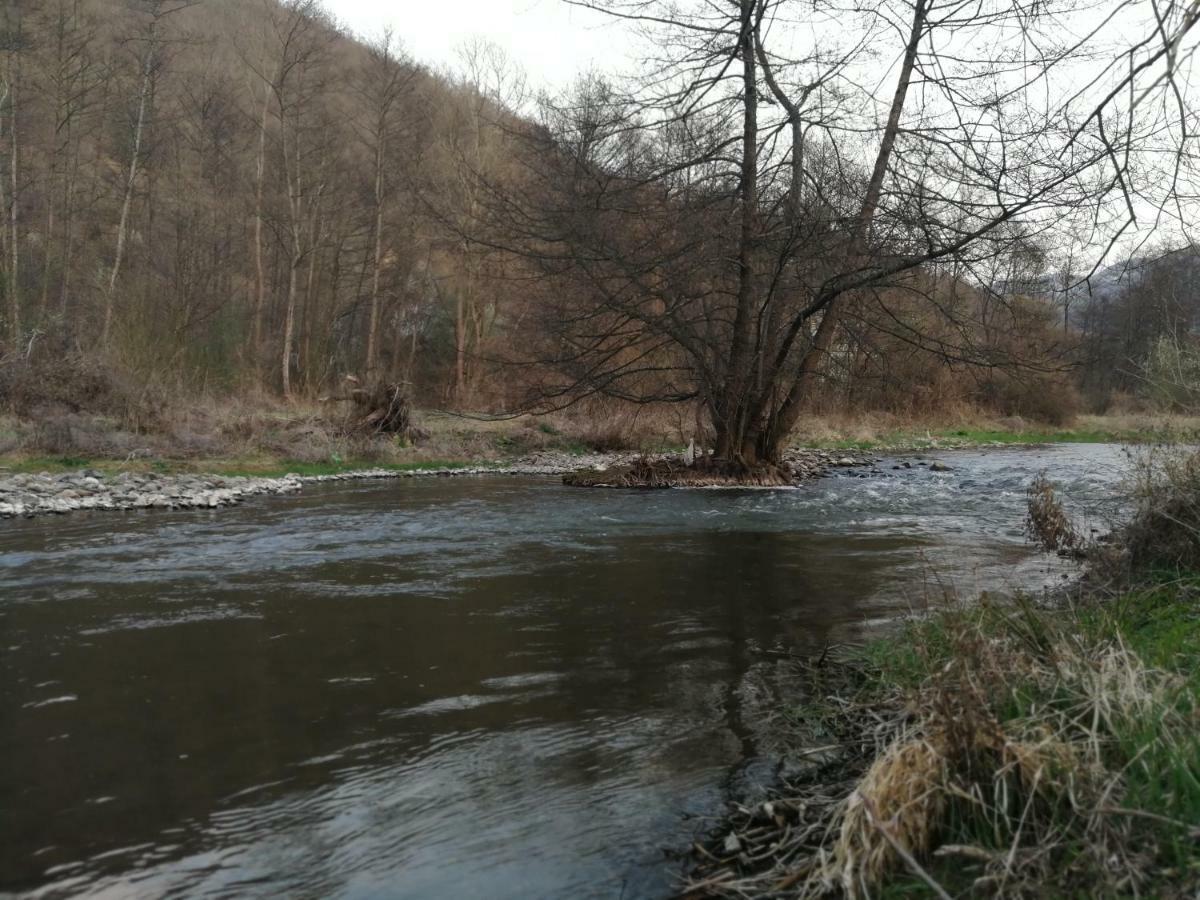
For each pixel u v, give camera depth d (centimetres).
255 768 380
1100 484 1523
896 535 1030
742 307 1712
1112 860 245
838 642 571
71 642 568
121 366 2039
